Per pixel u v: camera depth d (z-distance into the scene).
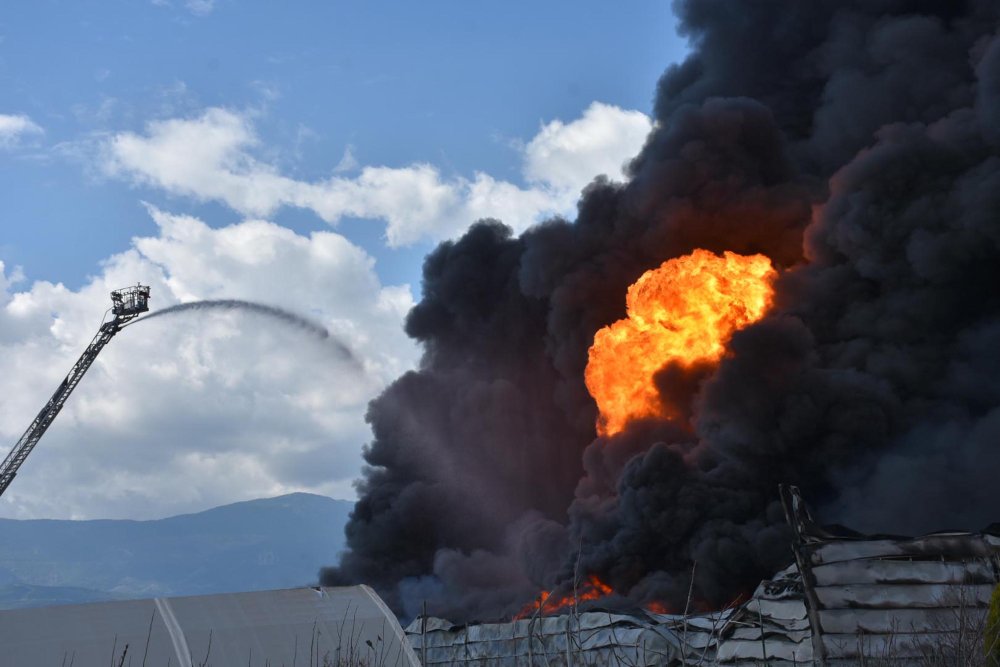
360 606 13.87
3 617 12.30
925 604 15.20
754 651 18.09
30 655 11.81
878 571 15.54
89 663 11.89
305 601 13.77
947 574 15.27
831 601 15.56
